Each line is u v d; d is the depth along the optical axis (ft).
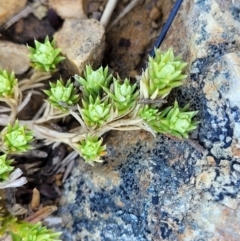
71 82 0.33
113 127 0.29
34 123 0.32
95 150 0.29
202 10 0.29
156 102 0.28
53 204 0.33
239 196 0.27
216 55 0.28
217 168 0.27
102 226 0.30
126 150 0.31
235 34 0.28
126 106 0.28
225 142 0.27
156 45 0.32
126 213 0.30
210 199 0.27
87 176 0.32
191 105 0.28
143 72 0.28
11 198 0.31
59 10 0.33
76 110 0.32
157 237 0.28
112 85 0.29
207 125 0.27
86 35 0.32
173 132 0.27
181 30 0.30
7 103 0.32
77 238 0.31
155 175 0.29
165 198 0.28
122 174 0.30
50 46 0.30
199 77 0.28
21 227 0.30
